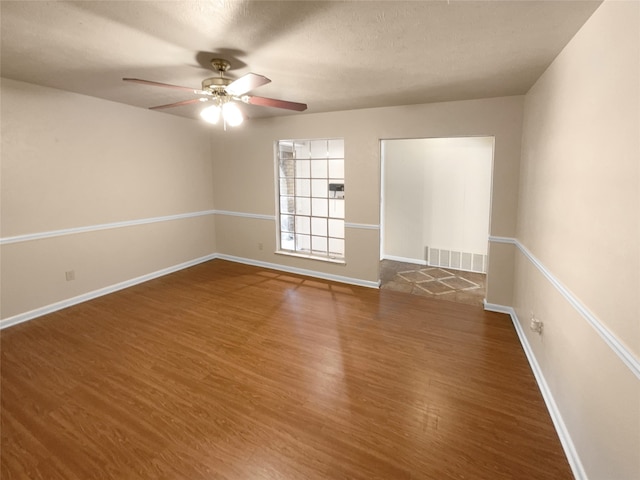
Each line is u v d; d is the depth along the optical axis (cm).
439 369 265
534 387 243
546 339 236
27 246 346
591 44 175
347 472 175
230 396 234
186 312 369
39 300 359
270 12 177
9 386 244
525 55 232
